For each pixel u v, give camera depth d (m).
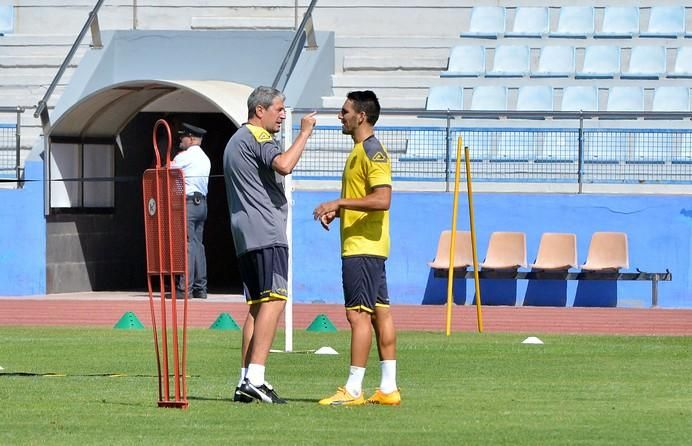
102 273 68.50
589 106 72.25
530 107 72.62
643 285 60.41
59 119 63.69
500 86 73.00
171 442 21.36
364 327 26.53
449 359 36.22
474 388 29.59
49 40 77.00
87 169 67.00
